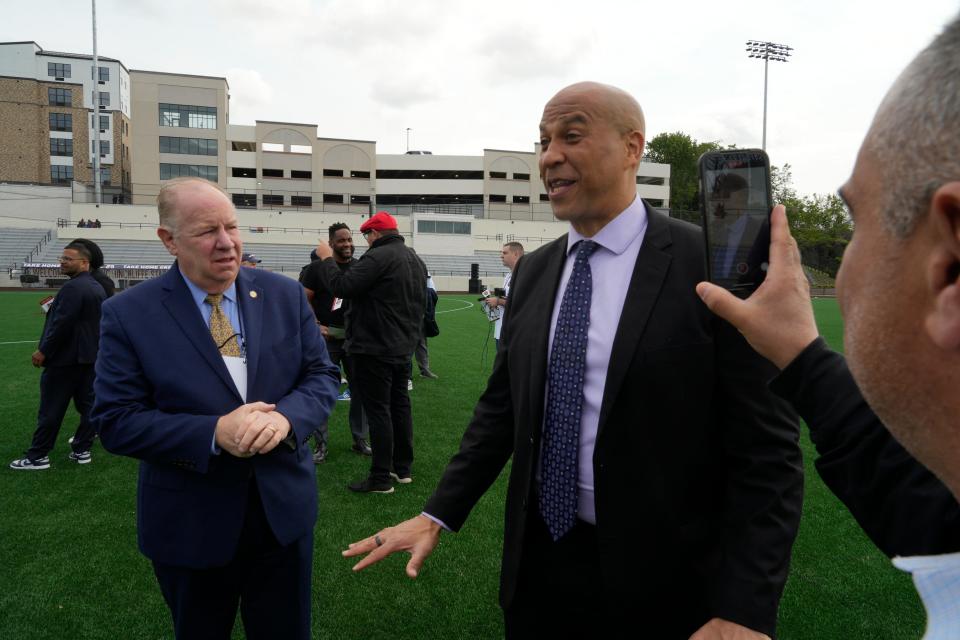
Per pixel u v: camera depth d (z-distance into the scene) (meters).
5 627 2.64
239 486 1.75
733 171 0.97
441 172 59.12
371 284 3.99
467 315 19.73
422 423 6.16
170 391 1.75
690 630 1.39
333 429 5.91
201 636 1.80
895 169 0.41
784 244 0.89
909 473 0.72
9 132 52.41
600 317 1.47
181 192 1.79
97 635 2.59
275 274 2.10
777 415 1.28
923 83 0.40
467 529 3.68
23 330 13.44
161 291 1.83
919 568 0.49
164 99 51.78
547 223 49.00
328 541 3.51
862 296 0.45
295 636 1.90
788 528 1.23
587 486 1.46
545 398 1.53
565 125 1.46
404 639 2.59
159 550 1.74
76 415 6.45
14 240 41.94
